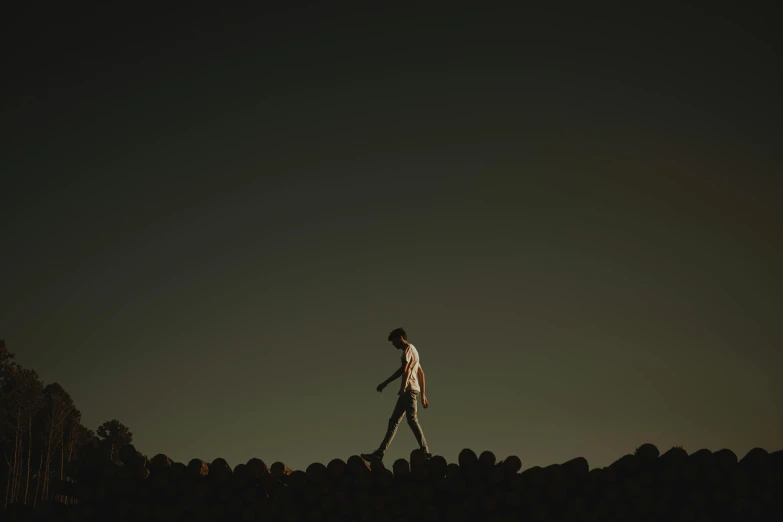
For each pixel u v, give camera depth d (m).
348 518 8.69
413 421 11.03
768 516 8.13
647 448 8.35
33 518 8.95
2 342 52.94
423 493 8.46
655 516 8.22
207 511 8.75
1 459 52.91
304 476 8.82
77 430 57.19
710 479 8.11
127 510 8.85
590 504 8.29
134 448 9.09
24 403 51.75
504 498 8.33
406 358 11.42
